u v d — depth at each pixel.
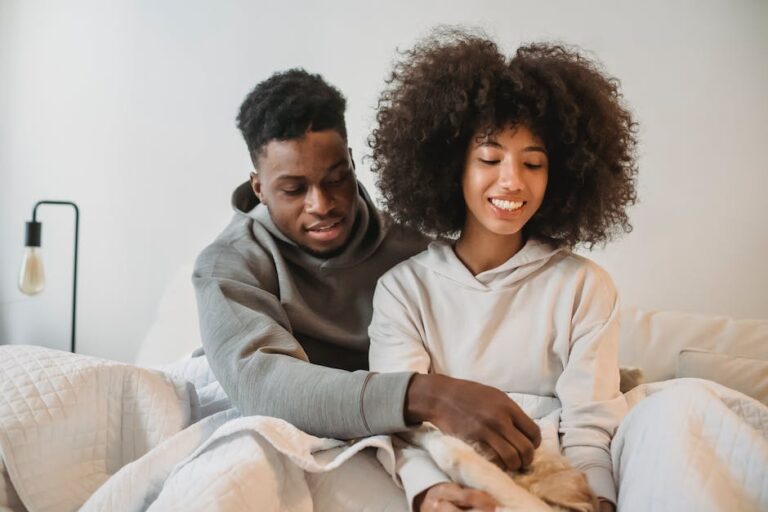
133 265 2.25
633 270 1.68
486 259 1.07
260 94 1.14
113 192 2.28
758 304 1.57
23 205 2.45
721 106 1.60
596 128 1.04
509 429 0.80
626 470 0.79
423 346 1.08
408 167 1.11
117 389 1.07
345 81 1.96
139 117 2.23
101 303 2.31
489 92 0.99
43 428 0.97
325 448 0.87
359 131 1.94
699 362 1.29
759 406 0.84
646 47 1.65
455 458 0.76
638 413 0.83
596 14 1.69
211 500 0.73
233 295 1.08
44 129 2.40
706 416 0.74
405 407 0.83
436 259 1.10
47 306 2.40
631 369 1.19
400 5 1.89
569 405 0.97
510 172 0.97
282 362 0.93
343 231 1.16
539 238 1.10
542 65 1.02
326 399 0.86
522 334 1.04
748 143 1.57
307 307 1.19
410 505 0.78
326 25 1.99
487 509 0.72
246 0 2.08
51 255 2.38
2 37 2.46
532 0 1.75
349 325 1.23
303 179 1.10
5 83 2.47
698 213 1.62
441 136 1.06
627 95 1.67
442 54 1.06
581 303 1.03
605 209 1.09
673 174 1.64
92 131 2.31
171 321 2.19
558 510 0.75
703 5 1.61
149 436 1.07
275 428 0.82
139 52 2.23
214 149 2.13
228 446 0.83
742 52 1.58
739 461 0.70
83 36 2.31
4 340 2.50
